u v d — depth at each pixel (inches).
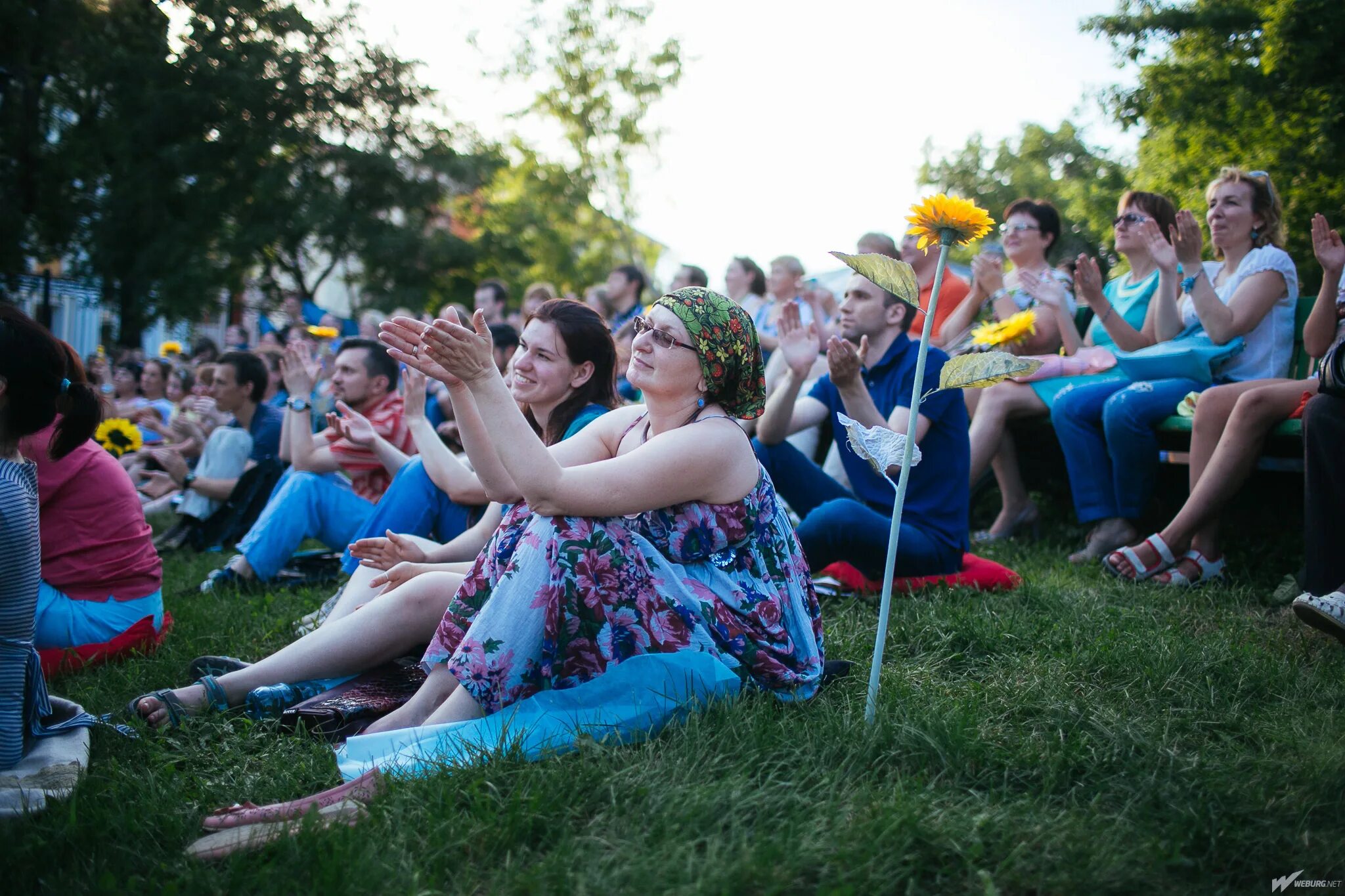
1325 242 150.8
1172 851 71.9
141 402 369.7
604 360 120.1
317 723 99.6
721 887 66.2
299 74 796.0
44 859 73.9
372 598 127.6
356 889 67.6
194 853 74.2
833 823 74.7
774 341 249.3
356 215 832.9
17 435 91.2
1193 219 170.9
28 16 649.6
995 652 121.3
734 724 88.9
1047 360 203.3
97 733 96.7
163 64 740.7
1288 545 173.0
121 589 128.0
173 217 764.6
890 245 223.3
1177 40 399.5
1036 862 70.5
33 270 732.7
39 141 695.1
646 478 92.4
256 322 892.0
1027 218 219.1
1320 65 348.5
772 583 101.5
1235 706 99.0
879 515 146.3
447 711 93.1
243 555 176.6
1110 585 153.9
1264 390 148.9
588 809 78.6
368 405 194.1
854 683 106.3
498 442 88.7
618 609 93.1
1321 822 76.5
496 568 95.3
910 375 152.6
